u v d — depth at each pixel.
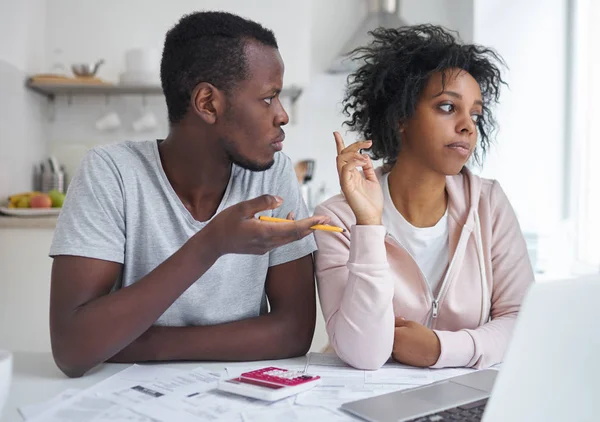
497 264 1.28
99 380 0.96
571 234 3.21
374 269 1.05
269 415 0.78
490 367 1.08
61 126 3.37
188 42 1.02
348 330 1.05
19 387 0.92
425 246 1.28
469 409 0.79
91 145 3.37
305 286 1.18
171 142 1.11
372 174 1.12
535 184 3.29
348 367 1.07
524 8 3.30
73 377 0.98
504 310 1.24
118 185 1.10
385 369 1.05
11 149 2.85
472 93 1.20
